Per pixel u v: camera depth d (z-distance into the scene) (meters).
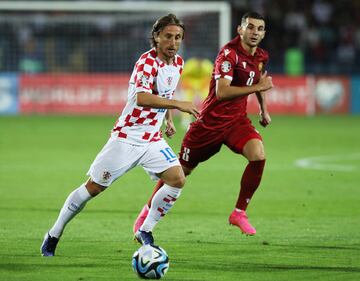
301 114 115.38
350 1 136.50
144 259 25.16
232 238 33.09
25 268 26.64
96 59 118.56
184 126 90.62
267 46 130.25
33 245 30.91
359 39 133.38
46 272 26.06
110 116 107.69
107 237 32.94
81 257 28.66
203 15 105.06
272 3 134.12
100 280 25.03
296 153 68.31
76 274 25.81
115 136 28.06
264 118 34.97
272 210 40.84
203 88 86.12
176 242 32.09
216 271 26.58
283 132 88.19
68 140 77.19
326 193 46.84
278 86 115.00
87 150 68.94
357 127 95.19
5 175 53.50
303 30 133.00
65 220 28.47
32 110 110.81
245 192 32.56
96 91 111.06
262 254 29.61
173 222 37.12
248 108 112.25
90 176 28.23
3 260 27.95
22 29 122.19
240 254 29.61
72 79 111.06
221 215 39.28
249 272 26.39
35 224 36.06
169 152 28.09
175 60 28.20
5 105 110.38
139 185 50.22
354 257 29.05
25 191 46.69
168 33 27.09
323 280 25.22
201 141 33.97
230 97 31.58
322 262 28.11
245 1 133.50
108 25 120.94
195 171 57.34
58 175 53.69
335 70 127.31
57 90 111.19
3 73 110.19
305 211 40.56
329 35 134.00
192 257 29.00
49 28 123.12
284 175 54.75
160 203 27.88
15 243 31.31
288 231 34.81
